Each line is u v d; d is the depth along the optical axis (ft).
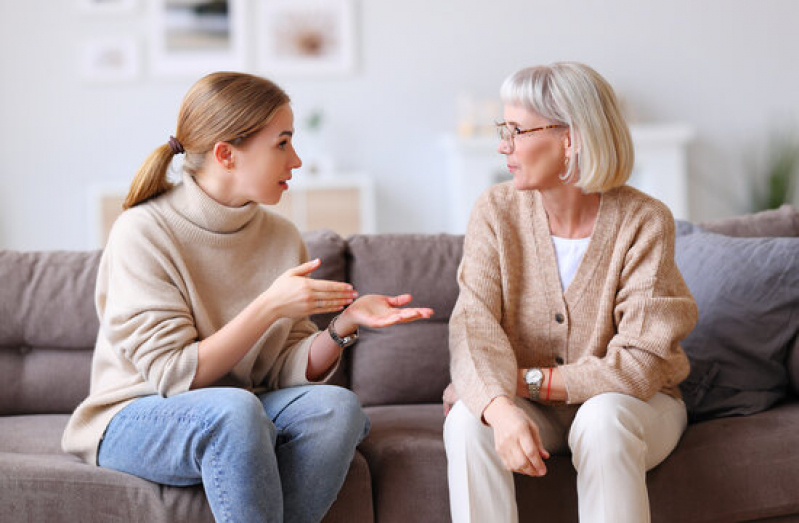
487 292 6.06
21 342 7.46
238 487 5.11
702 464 5.82
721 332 6.78
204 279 6.10
